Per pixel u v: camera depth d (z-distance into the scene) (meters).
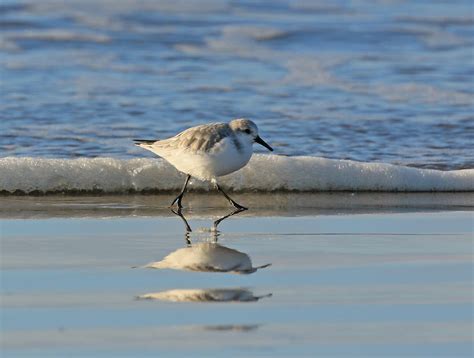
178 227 11.78
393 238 11.11
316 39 28.16
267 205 13.26
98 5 31.33
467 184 14.40
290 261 9.95
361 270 9.57
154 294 8.68
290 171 14.27
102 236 11.17
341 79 23.08
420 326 7.84
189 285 8.99
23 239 10.91
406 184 14.30
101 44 26.62
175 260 9.98
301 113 19.38
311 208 13.02
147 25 29.09
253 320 7.96
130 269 9.58
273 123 18.45
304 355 7.22
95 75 22.94
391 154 16.23
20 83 21.75
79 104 19.80
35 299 8.48
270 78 23.03
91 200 13.44
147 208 12.99
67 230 11.48
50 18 29.14
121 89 21.41
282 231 11.54
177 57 25.33
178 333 7.64
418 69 24.39
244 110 19.59
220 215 12.58
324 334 7.65
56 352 7.22
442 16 31.64
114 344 7.39
